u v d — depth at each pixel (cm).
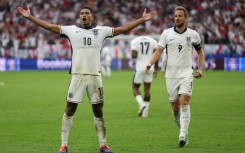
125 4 14812
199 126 4459
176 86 3572
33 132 4162
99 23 14225
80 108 5744
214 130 4247
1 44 13525
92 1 14888
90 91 3281
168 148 3503
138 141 3784
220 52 13025
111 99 6719
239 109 5597
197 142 3716
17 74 11625
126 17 14562
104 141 3362
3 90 7894
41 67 13400
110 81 9738
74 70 3269
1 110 5559
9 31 13800
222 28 13538
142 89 8175
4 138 3897
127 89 8100
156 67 5181
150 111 5544
